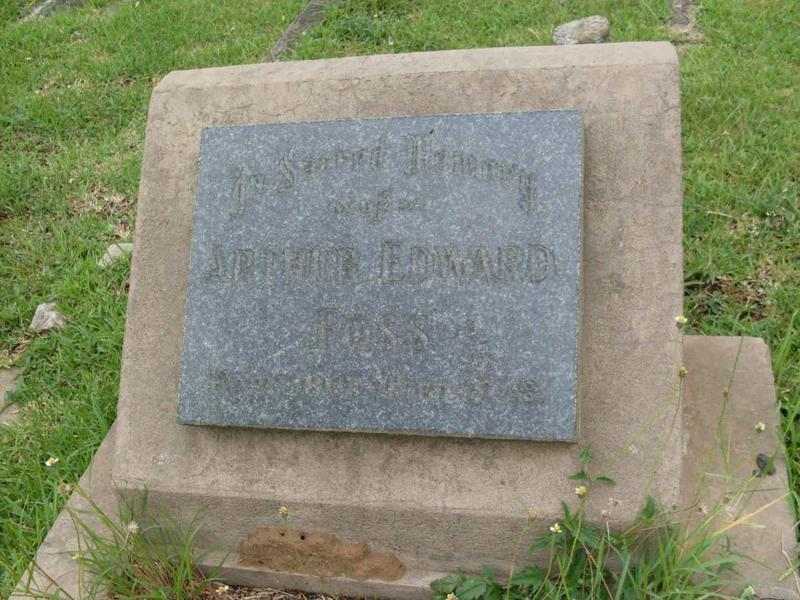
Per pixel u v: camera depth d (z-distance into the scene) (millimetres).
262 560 1051
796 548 967
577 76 1017
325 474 1012
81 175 1994
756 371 1189
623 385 969
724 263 1468
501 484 971
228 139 1066
